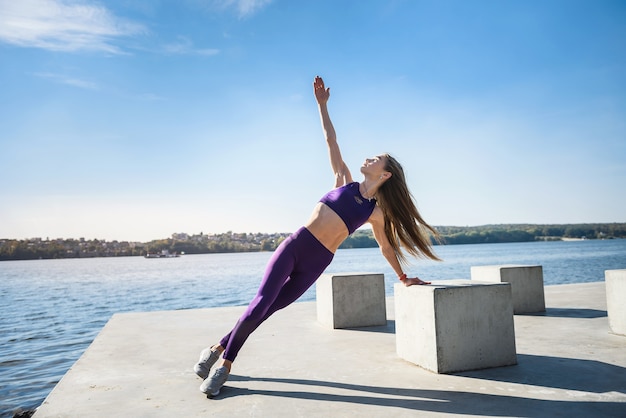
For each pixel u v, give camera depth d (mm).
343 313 5180
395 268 3492
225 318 6125
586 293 7766
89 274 69125
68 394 2818
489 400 2523
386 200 3176
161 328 5379
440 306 3133
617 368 3146
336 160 3445
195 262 136125
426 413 2328
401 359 3594
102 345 4410
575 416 2244
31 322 15477
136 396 2768
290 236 2951
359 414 2338
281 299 2928
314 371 3277
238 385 2973
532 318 5465
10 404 5715
